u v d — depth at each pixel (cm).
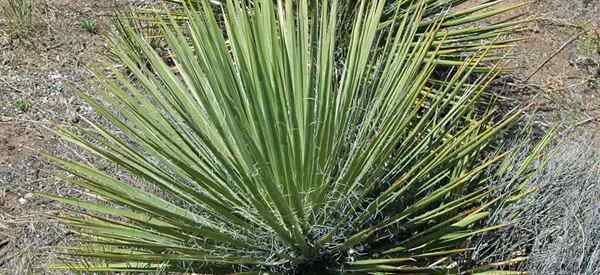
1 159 432
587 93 505
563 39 549
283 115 265
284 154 271
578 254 348
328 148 286
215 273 306
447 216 325
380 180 310
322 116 292
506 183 350
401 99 307
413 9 425
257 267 306
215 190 296
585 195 370
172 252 304
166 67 332
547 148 431
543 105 490
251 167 283
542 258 342
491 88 487
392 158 315
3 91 476
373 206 296
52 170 427
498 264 313
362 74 319
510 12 570
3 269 373
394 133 293
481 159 386
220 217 302
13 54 503
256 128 271
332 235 293
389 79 318
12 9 530
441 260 302
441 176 320
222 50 279
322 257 308
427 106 378
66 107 467
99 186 294
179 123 320
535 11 575
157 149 311
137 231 304
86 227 311
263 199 278
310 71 288
